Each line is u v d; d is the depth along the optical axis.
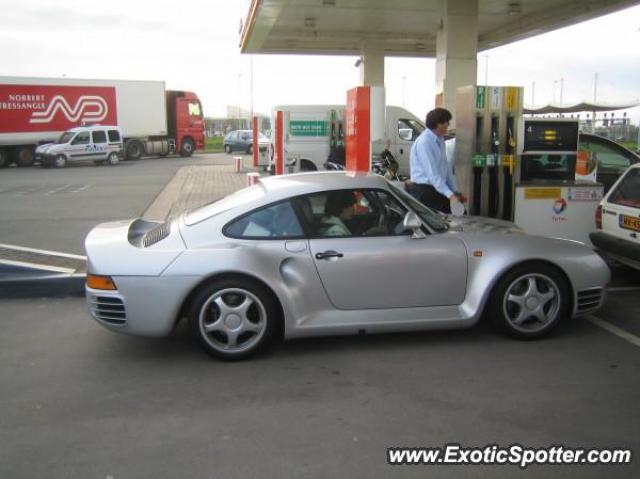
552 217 7.39
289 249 4.48
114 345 4.91
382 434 3.40
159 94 33.41
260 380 4.18
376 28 19.59
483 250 4.70
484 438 3.35
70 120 30.50
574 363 4.40
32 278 6.30
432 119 6.06
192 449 3.27
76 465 3.12
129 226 5.19
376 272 4.55
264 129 43.75
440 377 4.18
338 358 4.55
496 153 7.12
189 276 4.33
